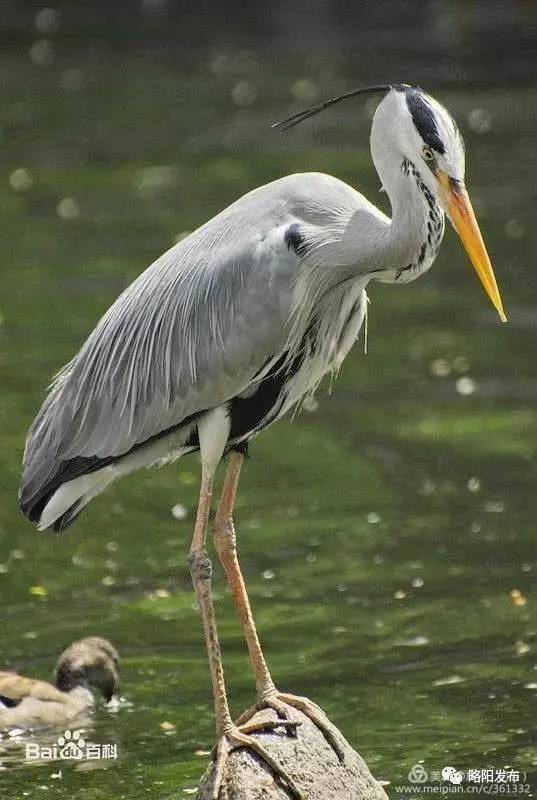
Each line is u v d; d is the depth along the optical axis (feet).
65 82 126.00
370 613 45.29
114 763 36.76
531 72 122.31
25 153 106.32
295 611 45.60
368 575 47.98
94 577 48.39
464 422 61.41
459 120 109.09
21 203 94.58
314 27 144.15
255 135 108.47
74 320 73.41
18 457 57.82
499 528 51.26
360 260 31.99
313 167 98.73
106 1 157.38
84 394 34.73
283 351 32.89
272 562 49.29
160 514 53.83
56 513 35.09
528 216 87.76
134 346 34.09
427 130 31.04
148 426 34.06
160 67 130.72
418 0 152.46
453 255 84.53
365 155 101.50
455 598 46.14
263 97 118.73
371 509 53.42
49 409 35.45
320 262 32.17
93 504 54.95
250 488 55.93
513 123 107.86
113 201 94.32
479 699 39.58
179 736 38.24
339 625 44.55
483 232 85.30
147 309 34.04
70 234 87.92
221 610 46.16
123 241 86.07
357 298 33.50
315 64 128.98
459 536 50.78
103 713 39.91
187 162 102.63
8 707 39.32
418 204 31.48
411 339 71.51
